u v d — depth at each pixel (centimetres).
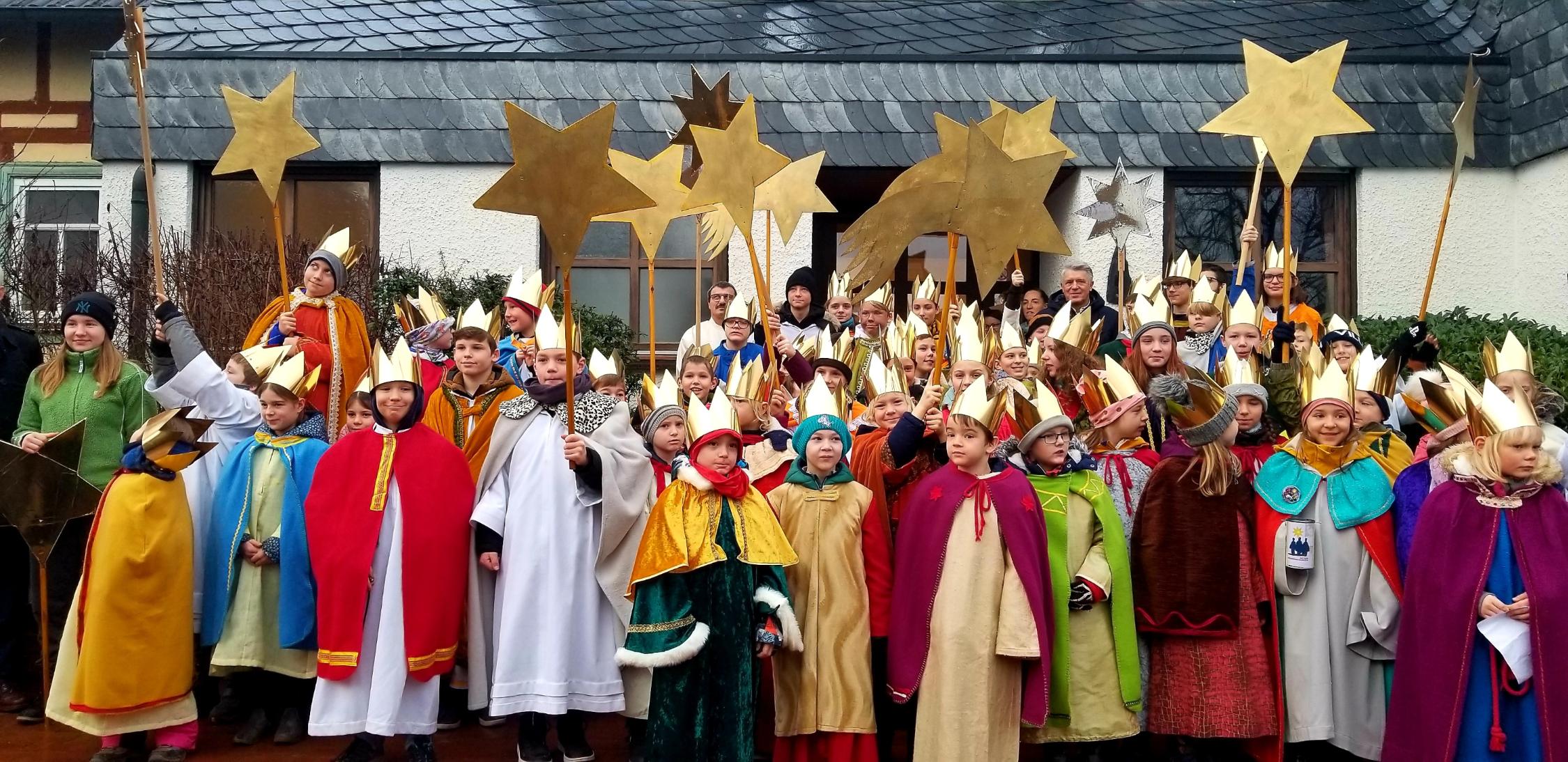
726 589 491
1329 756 548
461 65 1135
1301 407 561
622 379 599
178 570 536
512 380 574
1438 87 1139
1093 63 1151
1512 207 1124
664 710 483
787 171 728
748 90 1138
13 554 621
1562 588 480
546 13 1235
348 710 509
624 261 1150
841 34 1215
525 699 513
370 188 1141
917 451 536
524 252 1120
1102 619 513
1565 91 1064
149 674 523
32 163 1386
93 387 613
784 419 631
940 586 501
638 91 1133
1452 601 489
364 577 513
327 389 671
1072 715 506
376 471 525
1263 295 852
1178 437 538
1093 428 559
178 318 575
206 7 1199
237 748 556
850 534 514
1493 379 580
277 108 655
